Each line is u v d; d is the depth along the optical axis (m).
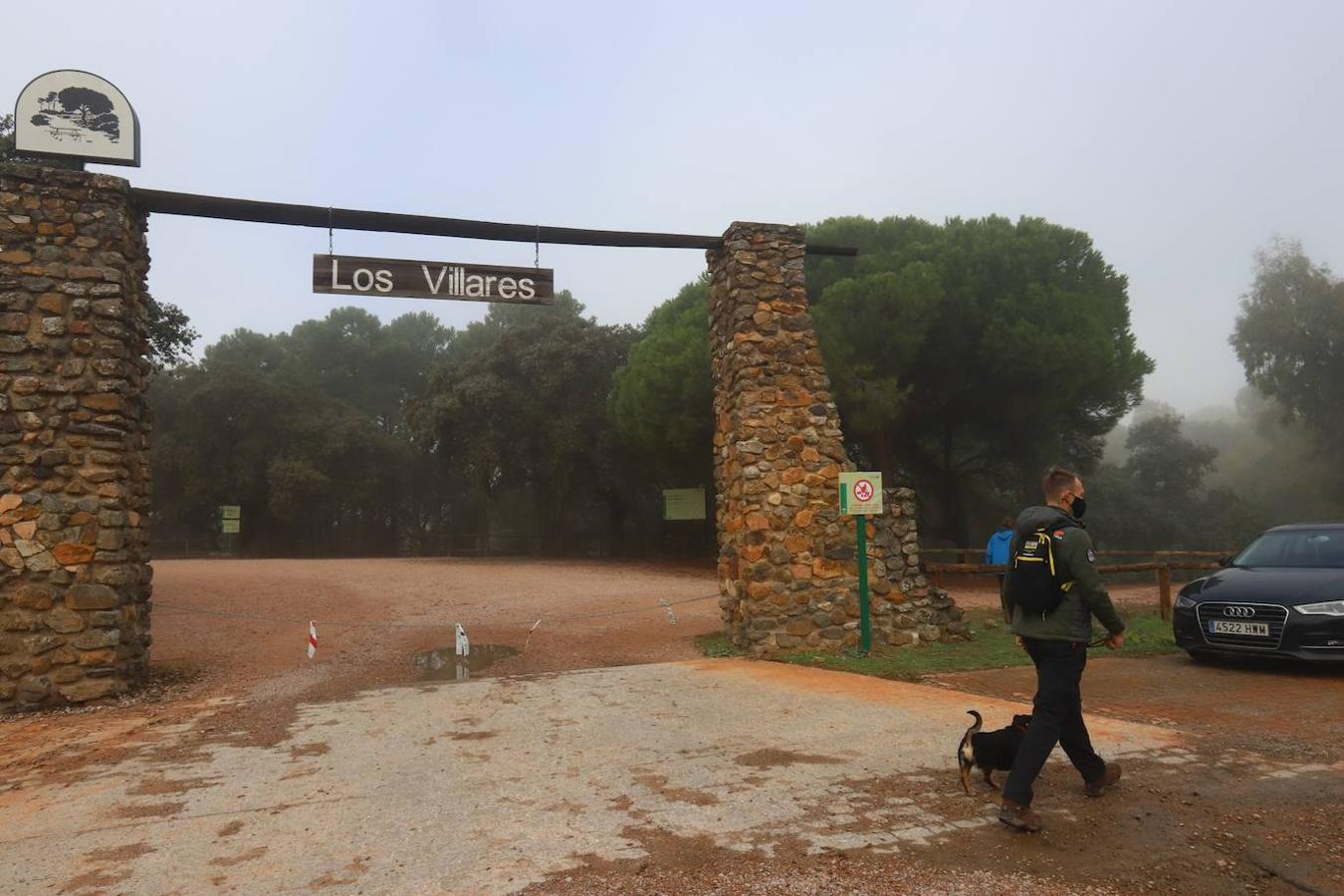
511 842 4.08
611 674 8.71
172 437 41.53
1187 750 5.43
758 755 5.55
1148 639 10.40
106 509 8.45
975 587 23.30
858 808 4.46
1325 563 9.03
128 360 8.97
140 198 9.15
